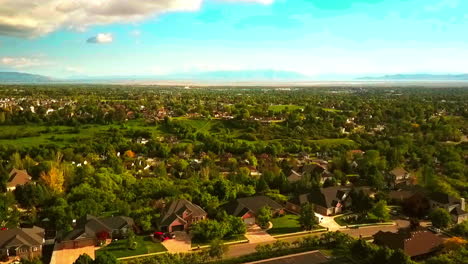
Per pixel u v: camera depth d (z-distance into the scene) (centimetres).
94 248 7738
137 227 8662
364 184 12625
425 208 9862
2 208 9038
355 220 9544
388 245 7500
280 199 10712
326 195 10250
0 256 7356
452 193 10681
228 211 9462
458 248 7112
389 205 10712
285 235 8562
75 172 12150
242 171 13012
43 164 12681
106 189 10569
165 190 10575
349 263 7050
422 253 7256
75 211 8944
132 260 7175
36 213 9438
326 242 7850
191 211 9050
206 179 12012
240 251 7688
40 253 7606
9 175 11975
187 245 7944
